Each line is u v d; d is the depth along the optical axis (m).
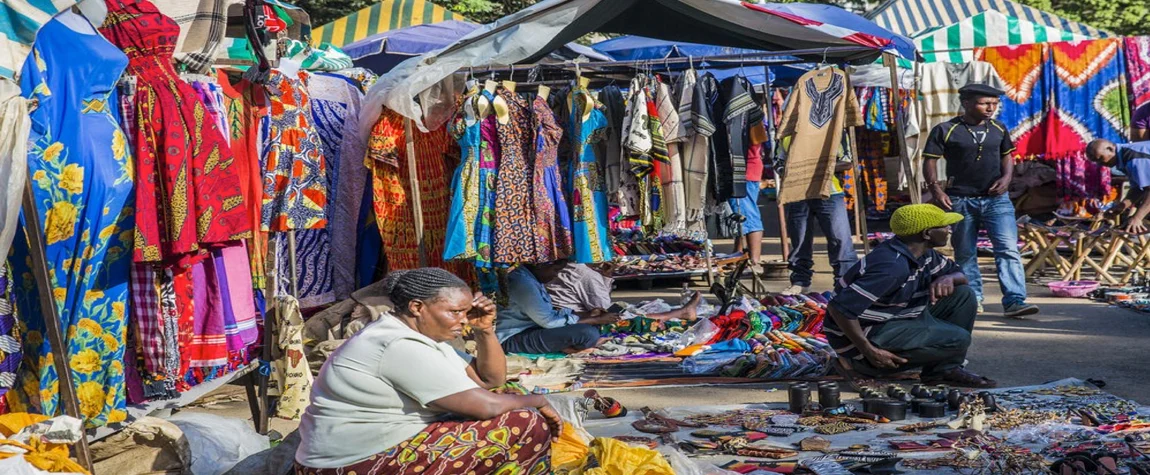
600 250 7.34
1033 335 8.00
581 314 8.11
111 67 4.20
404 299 3.77
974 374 6.39
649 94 7.13
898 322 6.33
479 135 7.20
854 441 5.11
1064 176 11.59
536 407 3.90
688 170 7.29
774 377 6.71
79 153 4.12
